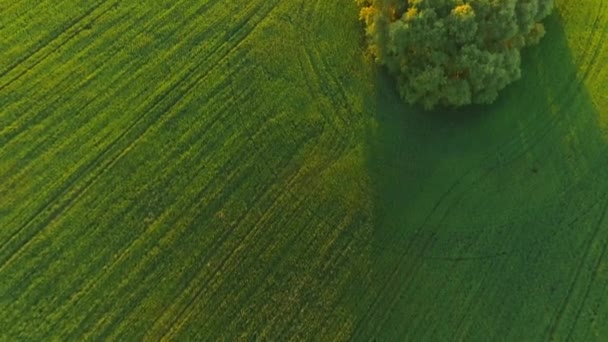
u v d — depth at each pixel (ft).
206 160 114.93
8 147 111.75
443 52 111.65
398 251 112.37
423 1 108.68
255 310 107.34
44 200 109.50
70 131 114.01
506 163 118.62
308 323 107.45
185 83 119.44
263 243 111.14
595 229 115.03
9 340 101.96
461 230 114.21
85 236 108.37
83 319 104.22
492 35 111.65
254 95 119.75
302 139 117.60
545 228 114.93
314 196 114.42
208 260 109.40
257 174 114.93
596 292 111.45
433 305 109.81
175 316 106.01
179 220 110.93
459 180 117.19
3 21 119.24
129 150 114.11
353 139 118.21
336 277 110.11
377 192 115.44
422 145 118.73
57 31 119.75
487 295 110.83
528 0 112.68
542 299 110.83
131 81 118.42
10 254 106.11
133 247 108.58
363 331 107.76
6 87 115.14
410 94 116.67
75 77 117.39
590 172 118.32
